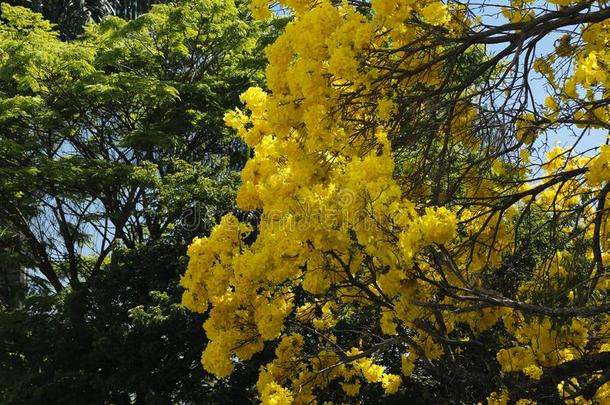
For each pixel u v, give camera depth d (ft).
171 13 60.34
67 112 59.47
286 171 15.48
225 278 16.58
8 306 55.67
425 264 15.88
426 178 16.90
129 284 45.88
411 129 16.05
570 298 15.60
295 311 24.30
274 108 14.40
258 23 64.23
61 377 43.04
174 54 62.59
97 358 43.93
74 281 58.75
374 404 34.68
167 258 45.19
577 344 16.44
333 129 14.39
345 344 26.25
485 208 17.85
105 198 57.31
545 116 16.72
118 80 57.06
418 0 15.03
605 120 17.08
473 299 13.35
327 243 13.14
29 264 53.83
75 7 76.54
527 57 14.61
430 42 16.56
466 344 15.92
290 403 17.52
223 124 57.67
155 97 54.90
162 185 49.08
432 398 32.99
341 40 13.65
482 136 16.08
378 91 14.88
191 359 42.60
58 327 45.75
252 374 41.09
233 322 16.79
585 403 17.02
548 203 20.30
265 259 15.10
